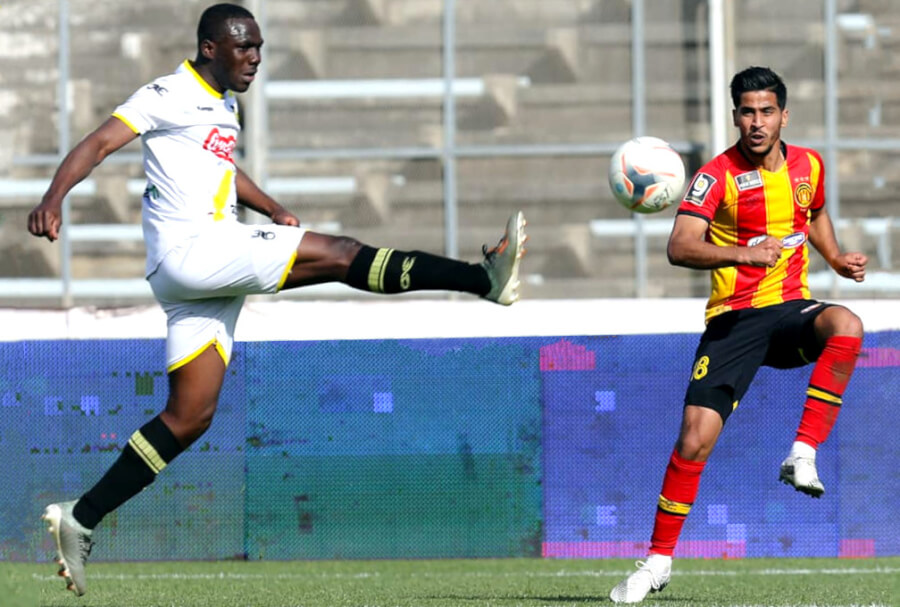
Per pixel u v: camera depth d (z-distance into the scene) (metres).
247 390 26.47
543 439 26.56
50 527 16.98
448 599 20.66
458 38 38.31
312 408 26.50
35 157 38.50
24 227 38.38
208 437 26.39
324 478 26.45
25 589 22.66
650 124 38.06
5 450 26.50
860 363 26.47
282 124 38.34
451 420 26.58
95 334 30.45
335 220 38.34
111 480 17.22
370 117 38.38
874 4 38.03
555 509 26.52
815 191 19.42
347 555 26.36
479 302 33.03
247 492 26.38
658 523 19.03
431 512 26.45
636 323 33.31
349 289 37.31
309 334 32.16
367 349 26.58
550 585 24.16
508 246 15.62
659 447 26.55
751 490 26.48
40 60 38.53
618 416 26.58
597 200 38.03
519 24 38.22
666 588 22.98
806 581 24.80
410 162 38.28
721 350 18.94
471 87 38.31
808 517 26.41
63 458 26.48
